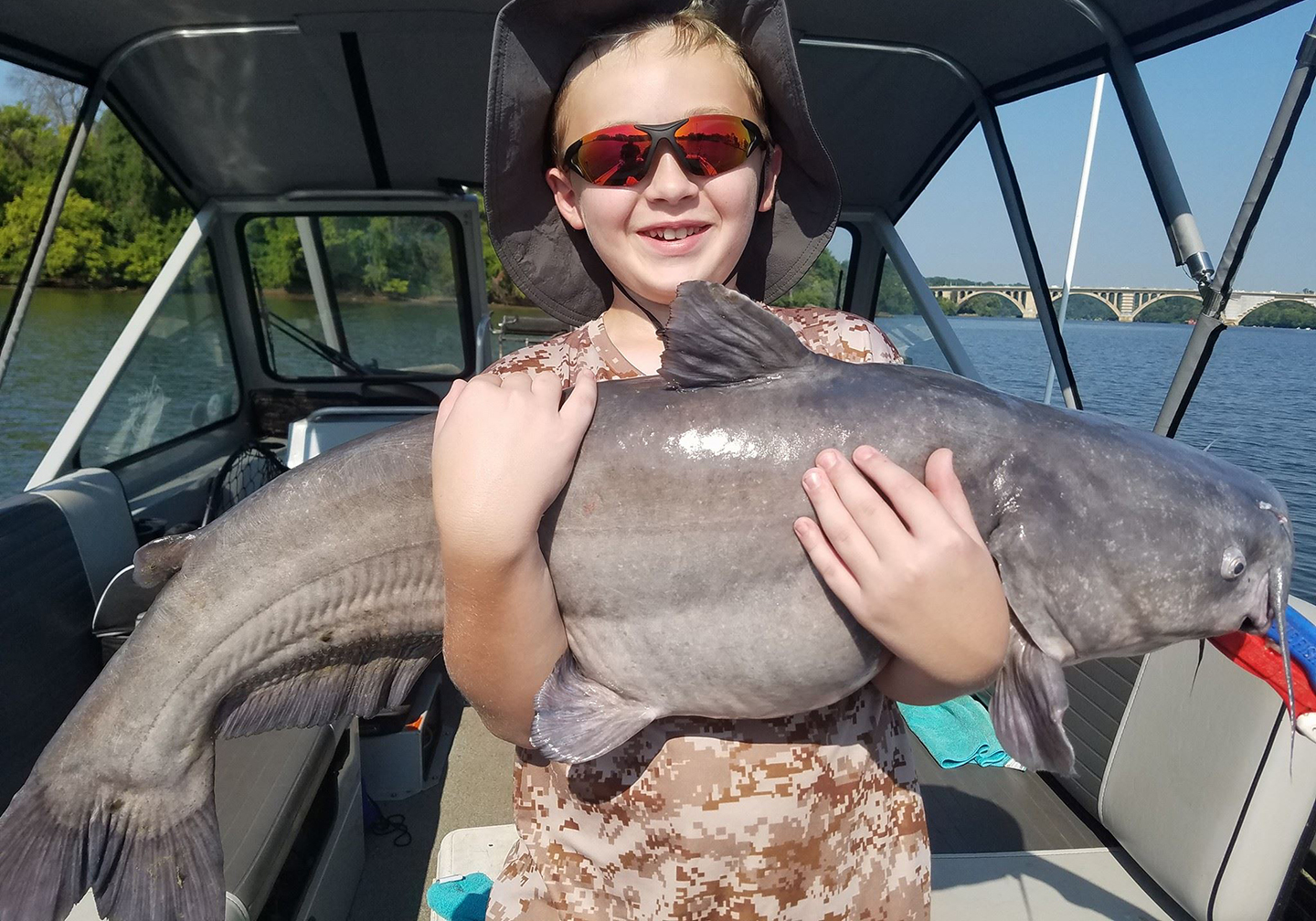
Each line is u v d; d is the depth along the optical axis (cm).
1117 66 305
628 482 149
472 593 130
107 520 346
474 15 362
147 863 162
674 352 153
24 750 267
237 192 524
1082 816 299
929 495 131
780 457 147
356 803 309
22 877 156
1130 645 156
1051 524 149
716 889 147
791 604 144
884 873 156
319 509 160
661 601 148
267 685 167
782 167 190
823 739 152
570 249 194
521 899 160
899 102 409
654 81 155
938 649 128
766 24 165
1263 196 256
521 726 147
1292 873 233
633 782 151
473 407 133
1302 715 212
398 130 465
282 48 391
